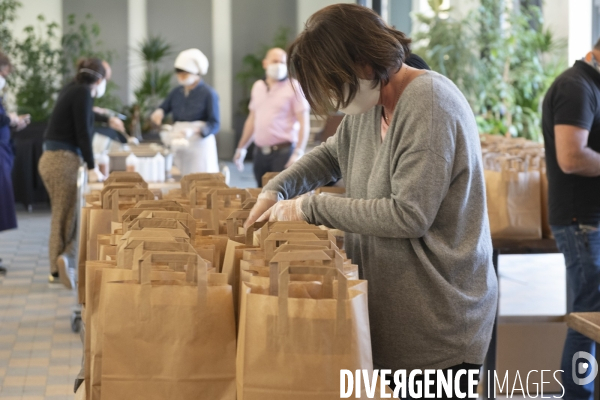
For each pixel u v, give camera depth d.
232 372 1.54
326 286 1.51
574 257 3.06
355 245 1.86
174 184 4.58
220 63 14.18
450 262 1.68
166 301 1.53
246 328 1.43
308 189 2.12
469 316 1.70
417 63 2.09
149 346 1.53
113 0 13.51
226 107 14.25
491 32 8.15
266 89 5.84
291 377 1.41
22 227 7.86
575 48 8.02
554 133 3.02
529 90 8.00
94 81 5.10
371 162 1.79
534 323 3.36
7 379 3.59
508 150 3.93
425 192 1.61
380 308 1.74
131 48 13.69
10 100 10.30
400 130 1.67
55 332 4.34
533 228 3.23
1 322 4.51
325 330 1.41
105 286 1.54
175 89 6.15
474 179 1.71
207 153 6.04
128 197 2.57
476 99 8.05
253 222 1.92
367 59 1.61
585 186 3.02
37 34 12.65
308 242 1.61
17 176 8.79
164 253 1.53
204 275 1.53
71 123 5.02
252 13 14.11
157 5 13.88
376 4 9.68
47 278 5.62
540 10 8.65
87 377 1.73
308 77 1.64
